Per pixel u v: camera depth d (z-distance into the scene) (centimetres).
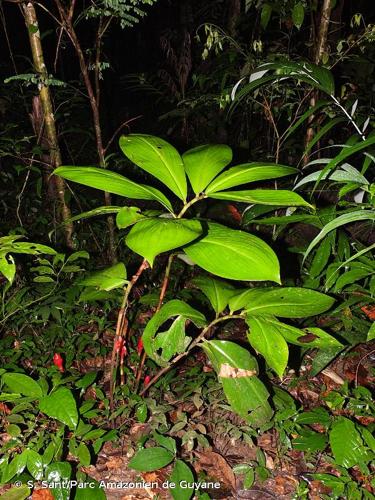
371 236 159
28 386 103
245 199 87
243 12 229
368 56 197
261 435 120
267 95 181
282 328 95
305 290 99
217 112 244
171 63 257
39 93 163
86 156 273
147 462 101
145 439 111
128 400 121
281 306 97
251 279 78
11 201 229
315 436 112
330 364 143
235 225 189
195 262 80
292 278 163
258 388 97
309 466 111
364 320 138
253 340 91
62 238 179
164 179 91
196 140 259
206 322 100
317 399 131
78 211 211
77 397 123
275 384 135
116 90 398
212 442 117
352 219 88
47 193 191
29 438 109
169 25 385
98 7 136
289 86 174
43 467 95
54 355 129
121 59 421
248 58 169
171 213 92
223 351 99
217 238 85
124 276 102
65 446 111
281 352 90
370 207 106
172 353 98
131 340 146
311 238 176
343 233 128
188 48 246
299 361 138
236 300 101
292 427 112
